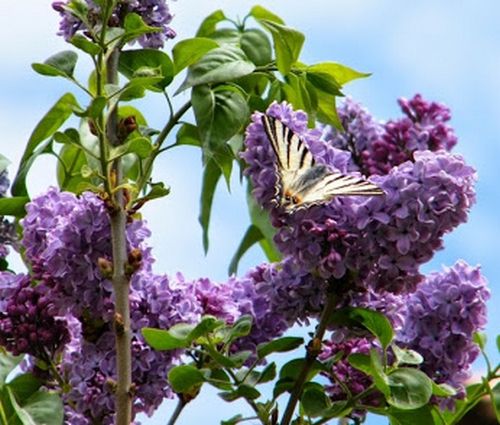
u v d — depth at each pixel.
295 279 2.22
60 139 2.19
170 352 2.22
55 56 2.23
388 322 2.20
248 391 2.21
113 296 2.21
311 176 2.18
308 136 2.21
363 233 2.17
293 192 2.18
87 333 2.23
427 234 2.17
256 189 2.20
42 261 2.23
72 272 2.21
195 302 2.24
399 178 2.17
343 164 2.21
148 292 2.22
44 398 2.23
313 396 2.21
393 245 2.18
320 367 2.21
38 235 2.23
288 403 2.21
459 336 2.24
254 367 2.21
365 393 2.21
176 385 2.20
